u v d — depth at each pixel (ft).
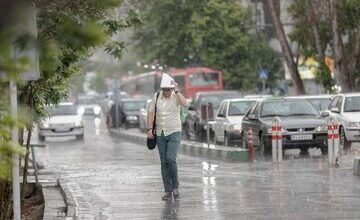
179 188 103.86
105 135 299.99
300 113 161.99
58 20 42.09
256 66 373.81
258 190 99.76
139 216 80.33
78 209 85.40
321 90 311.88
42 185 109.50
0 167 30.99
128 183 113.39
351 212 78.84
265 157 157.17
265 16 416.67
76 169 141.28
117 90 323.16
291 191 97.66
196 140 226.38
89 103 479.00
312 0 244.63
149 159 165.17
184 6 352.28
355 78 243.40
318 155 157.79
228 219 76.54
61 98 90.53
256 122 161.99
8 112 35.22
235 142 185.68
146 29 357.41
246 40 368.27
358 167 115.24
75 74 88.12
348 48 243.40
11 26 27.61
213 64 366.63
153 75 392.88
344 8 245.04
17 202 57.31
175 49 362.74
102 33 31.60
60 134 256.11
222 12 362.33
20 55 30.66
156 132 92.53
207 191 100.07
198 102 237.86
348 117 168.96
